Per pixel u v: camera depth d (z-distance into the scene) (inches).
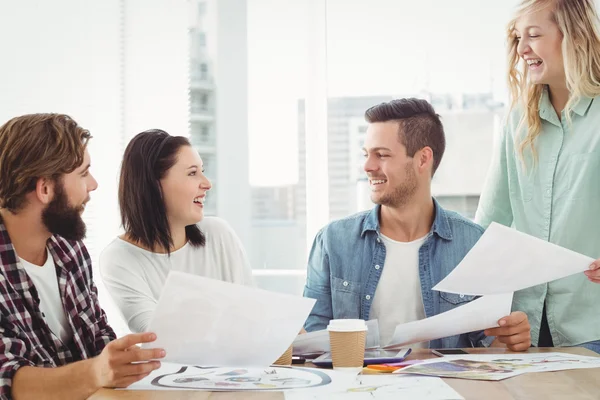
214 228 88.3
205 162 137.1
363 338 62.2
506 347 71.4
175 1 138.7
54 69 136.2
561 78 79.5
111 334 74.5
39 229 67.7
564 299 79.5
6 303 63.5
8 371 58.8
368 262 80.1
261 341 57.5
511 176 84.7
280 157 134.6
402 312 78.8
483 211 88.2
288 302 56.1
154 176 81.0
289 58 134.3
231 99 136.6
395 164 77.3
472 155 128.2
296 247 134.0
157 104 139.3
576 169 79.2
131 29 140.1
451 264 78.9
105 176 139.2
